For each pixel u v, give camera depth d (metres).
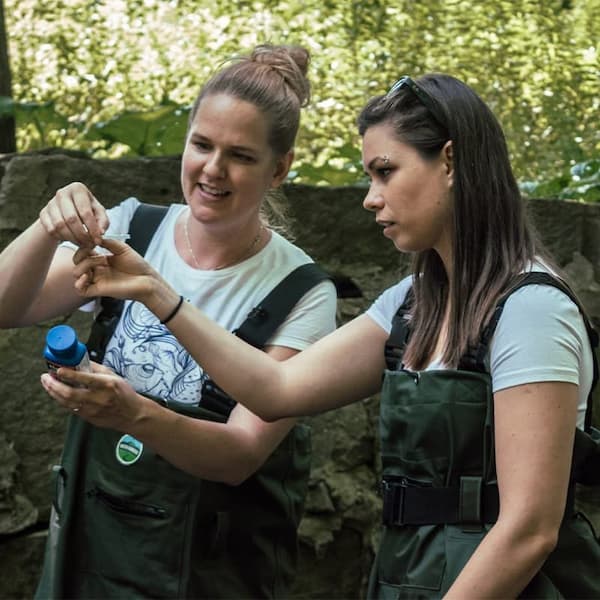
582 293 3.99
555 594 2.20
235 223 2.73
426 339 2.36
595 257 4.04
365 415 3.89
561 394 2.10
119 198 3.79
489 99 8.06
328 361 2.53
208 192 2.68
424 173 2.28
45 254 2.62
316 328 2.77
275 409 2.50
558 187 5.11
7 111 4.73
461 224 2.26
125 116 4.71
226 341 2.50
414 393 2.24
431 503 2.21
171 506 2.66
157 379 2.71
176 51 8.33
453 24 8.33
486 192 2.27
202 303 2.76
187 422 2.57
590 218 4.05
